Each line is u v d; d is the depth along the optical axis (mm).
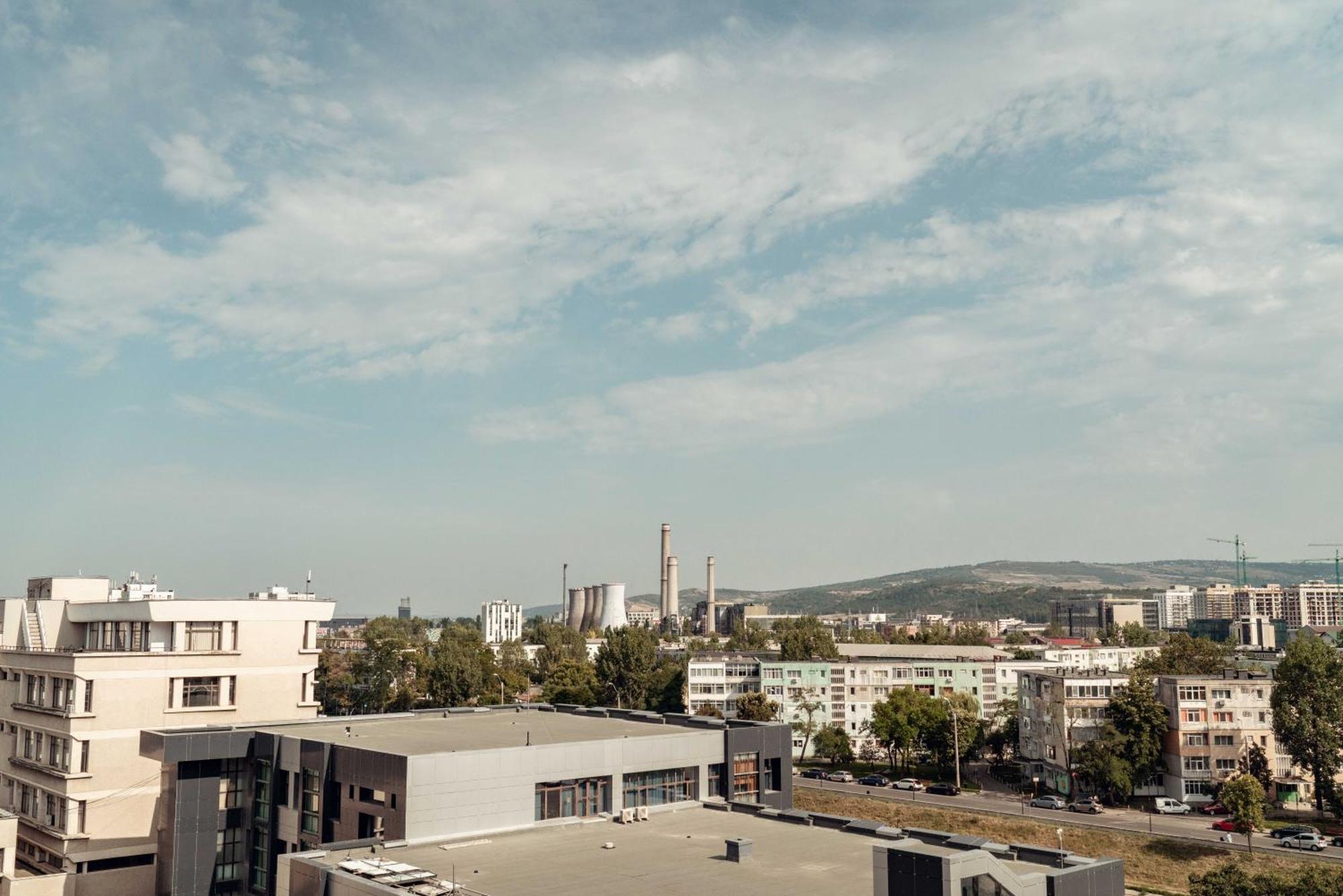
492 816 68812
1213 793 147000
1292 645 142125
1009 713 192500
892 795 154125
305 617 113875
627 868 58375
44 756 105688
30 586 126000
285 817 79750
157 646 106688
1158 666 189375
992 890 46719
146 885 96500
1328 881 97062
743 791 83625
